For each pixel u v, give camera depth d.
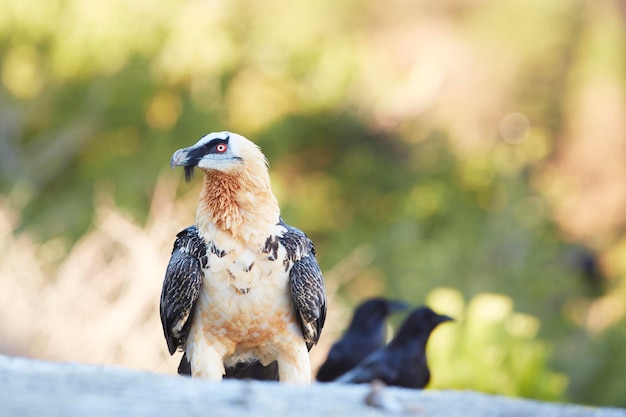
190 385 5.14
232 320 7.20
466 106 25.52
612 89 27.38
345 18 23.39
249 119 19.19
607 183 26.80
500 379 11.84
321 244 20.00
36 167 17.81
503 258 19.70
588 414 5.48
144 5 17.61
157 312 13.20
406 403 5.03
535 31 26.69
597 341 17.69
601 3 27.95
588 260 22.11
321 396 5.13
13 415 4.25
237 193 7.21
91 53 17.44
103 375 5.26
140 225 15.65
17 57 17.61
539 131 26.02
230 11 19.08
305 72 19.89
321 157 21.53
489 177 21.55
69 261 14.18
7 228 14.77
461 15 26.91
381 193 21.53
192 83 18.30
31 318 13.27
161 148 17.61
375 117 21.73
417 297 18.14
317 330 7.54
